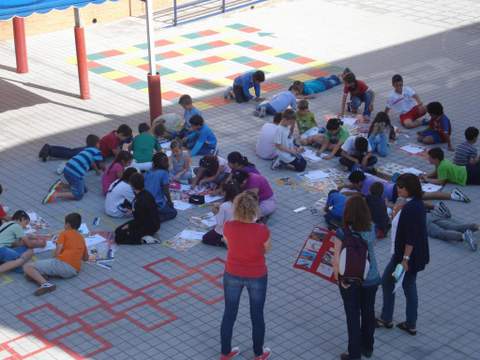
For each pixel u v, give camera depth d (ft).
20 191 46.26
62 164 49.24
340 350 32.53
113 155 50.14
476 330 33.86
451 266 38.78
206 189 46.16
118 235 40.52
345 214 29.96
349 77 56.75
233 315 30.86
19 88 63.41
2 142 53.31
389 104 56.65
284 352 32.32
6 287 36.68
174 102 60.59
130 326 34.01
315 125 54.19
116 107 59.88
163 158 42.98
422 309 35.29
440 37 78.07
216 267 38.60
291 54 72.23
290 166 49.16
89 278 37.52
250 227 29.78
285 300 35.96
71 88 63.67
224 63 69.51
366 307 30.89
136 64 69.10
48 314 34.76
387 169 49.03
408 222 31.22
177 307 35.40
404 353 32.22
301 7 87.61
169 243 40.60
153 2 84.74
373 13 85.87
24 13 47.98
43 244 39.11
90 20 79.87
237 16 83.66
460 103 60.85
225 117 58.03
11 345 32.60
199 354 32.22
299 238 41.37
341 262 29.91
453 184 47.26
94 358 31.89
